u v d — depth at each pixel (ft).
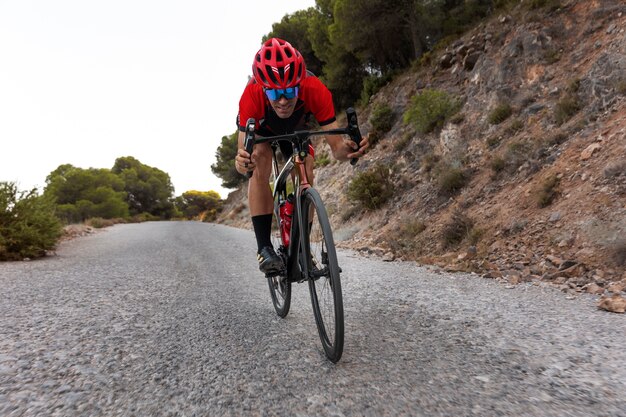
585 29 30.50
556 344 7.59
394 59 67.92
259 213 9.51
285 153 9.23
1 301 12.64
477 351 7.39
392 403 5.55
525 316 9.48
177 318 10.30
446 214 25.13
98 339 8.58
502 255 17.12
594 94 23.62
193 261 22.03
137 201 229.66
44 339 8.59
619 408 5.27
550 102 27.50
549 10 34.22
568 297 11.27
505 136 28.12
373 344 7.95
